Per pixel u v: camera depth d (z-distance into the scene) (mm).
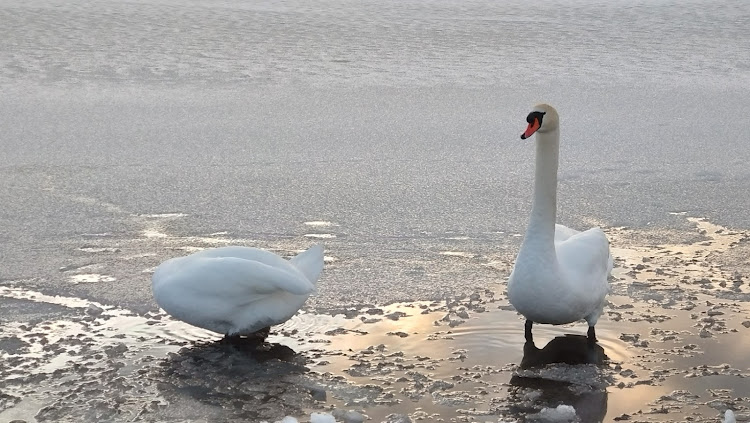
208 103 12695
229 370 5074
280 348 5379
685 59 16344
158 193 8641
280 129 11398
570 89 14039
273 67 15078
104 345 5371
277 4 21219
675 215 8203
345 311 5938
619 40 17906
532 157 10297
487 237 7559
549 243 5242
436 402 4738
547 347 5438
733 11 21094
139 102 12617
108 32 17266
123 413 4578
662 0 22609
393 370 5105
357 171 9586
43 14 18719
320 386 4895
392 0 22234
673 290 6379
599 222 7988
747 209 8375
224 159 9969
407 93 13594
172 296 5207
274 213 8109
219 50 16188
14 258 6809
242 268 5137
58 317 5762
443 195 8750
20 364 5094
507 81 14508
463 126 11727
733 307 6086
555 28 19031
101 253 7000
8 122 11344
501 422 4496
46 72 14148
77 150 10172
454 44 17266
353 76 14625
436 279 6566
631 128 11703
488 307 6066
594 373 5086
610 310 6012
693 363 5230
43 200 8312
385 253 7121
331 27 18547
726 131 11578
